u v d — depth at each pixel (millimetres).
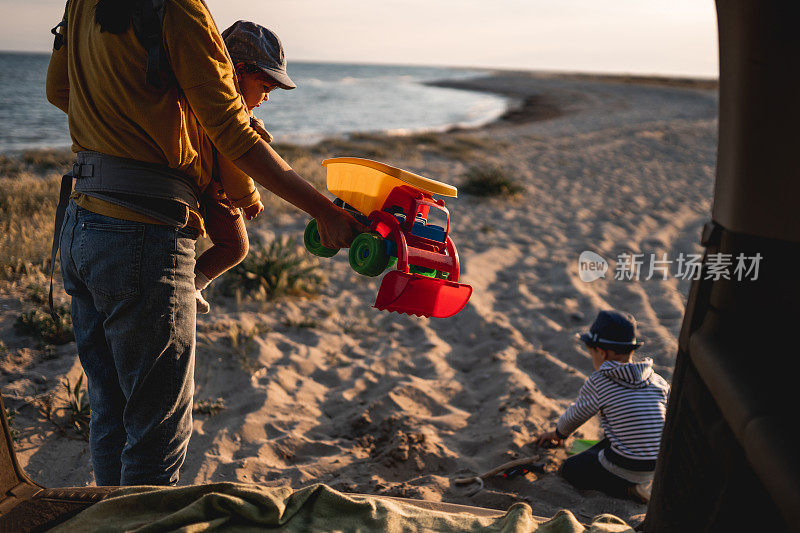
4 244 5523
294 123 32656
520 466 3062
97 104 1646
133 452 1801
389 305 1656
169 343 1759
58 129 24844
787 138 1030
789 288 1090
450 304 1743
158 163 1690
